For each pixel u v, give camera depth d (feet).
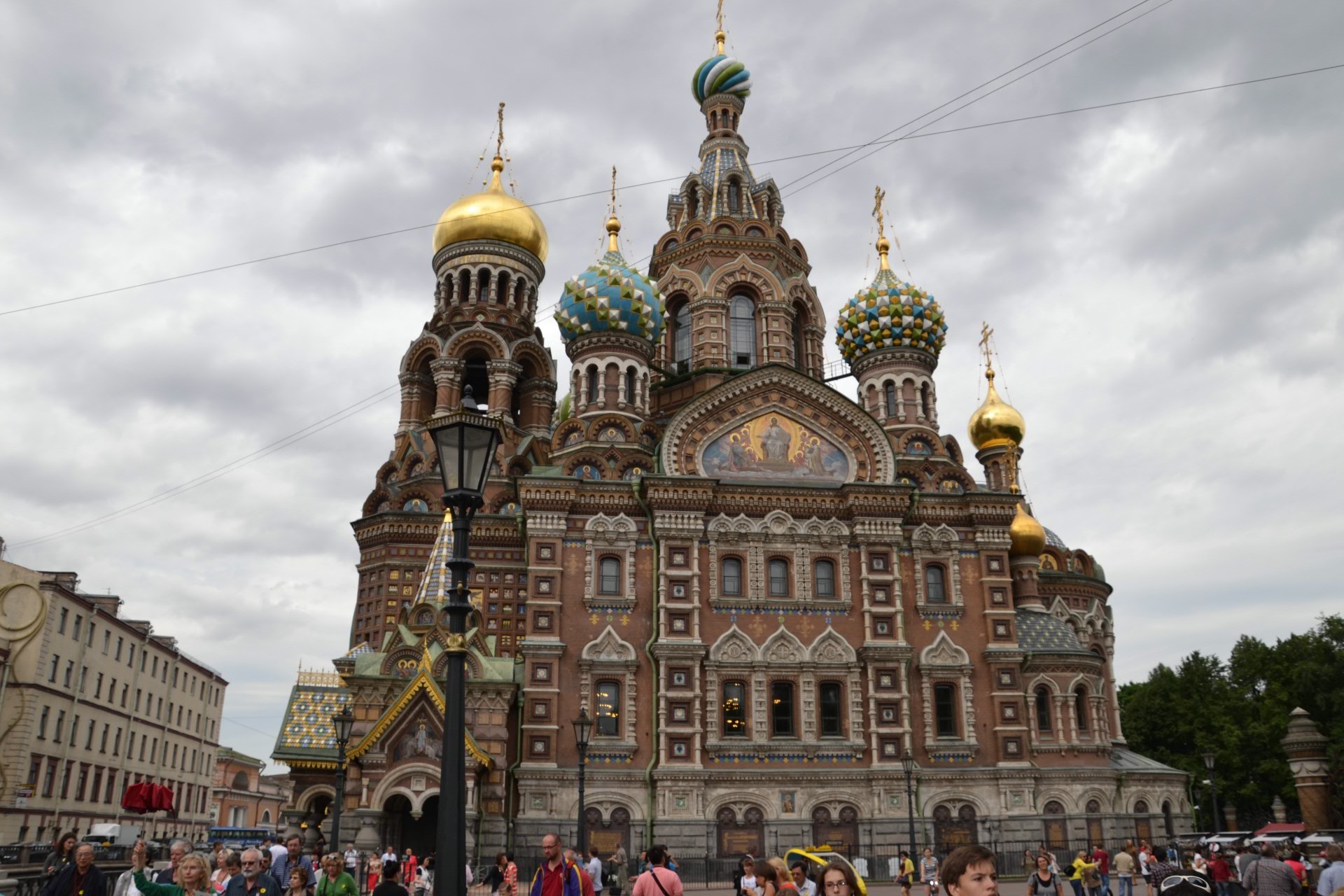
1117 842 188.65
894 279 233.55
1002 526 196.85
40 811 215.92
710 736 176.35
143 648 278.87
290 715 198.08
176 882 51.75
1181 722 294.66
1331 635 278.67
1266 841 97.30
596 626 181.16
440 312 259.19
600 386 208.44
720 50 271.28
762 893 63.10
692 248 241.96
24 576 214.90
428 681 168.55
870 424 198.80
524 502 185.06
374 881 130.52
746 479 193.98
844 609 186.70
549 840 53.67
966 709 184.96
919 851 174.09
